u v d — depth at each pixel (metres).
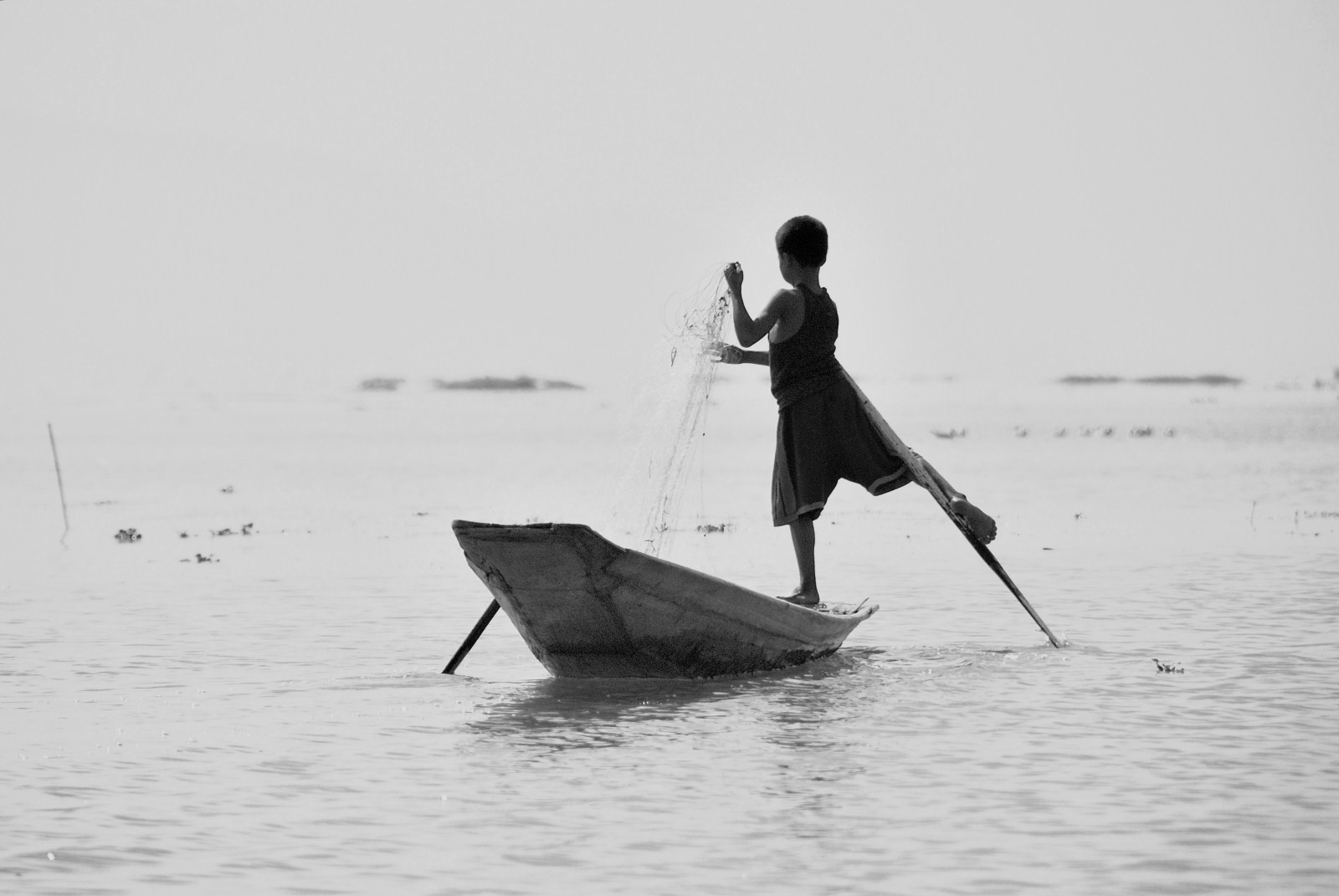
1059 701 16.77
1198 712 16.08
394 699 17.45
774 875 11.05
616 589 17.27
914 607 24.80
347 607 25.83
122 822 12.56
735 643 18.31
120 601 26.70
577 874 11.13
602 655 18.22
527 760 14.44
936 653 20.22
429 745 15.12
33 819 12.64
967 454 79.50
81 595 27.53
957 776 13.60
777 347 19.70
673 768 14.05
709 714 16.38
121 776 13.98
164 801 13.18
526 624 18.33
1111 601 24.98
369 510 47.31
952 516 20.31
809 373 19.59
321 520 44.28
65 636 22.61
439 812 12.72
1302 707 16.28
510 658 20.55
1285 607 23.92
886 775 13.70
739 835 11.99
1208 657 19.42
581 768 14.09
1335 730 15.20
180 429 142.38
